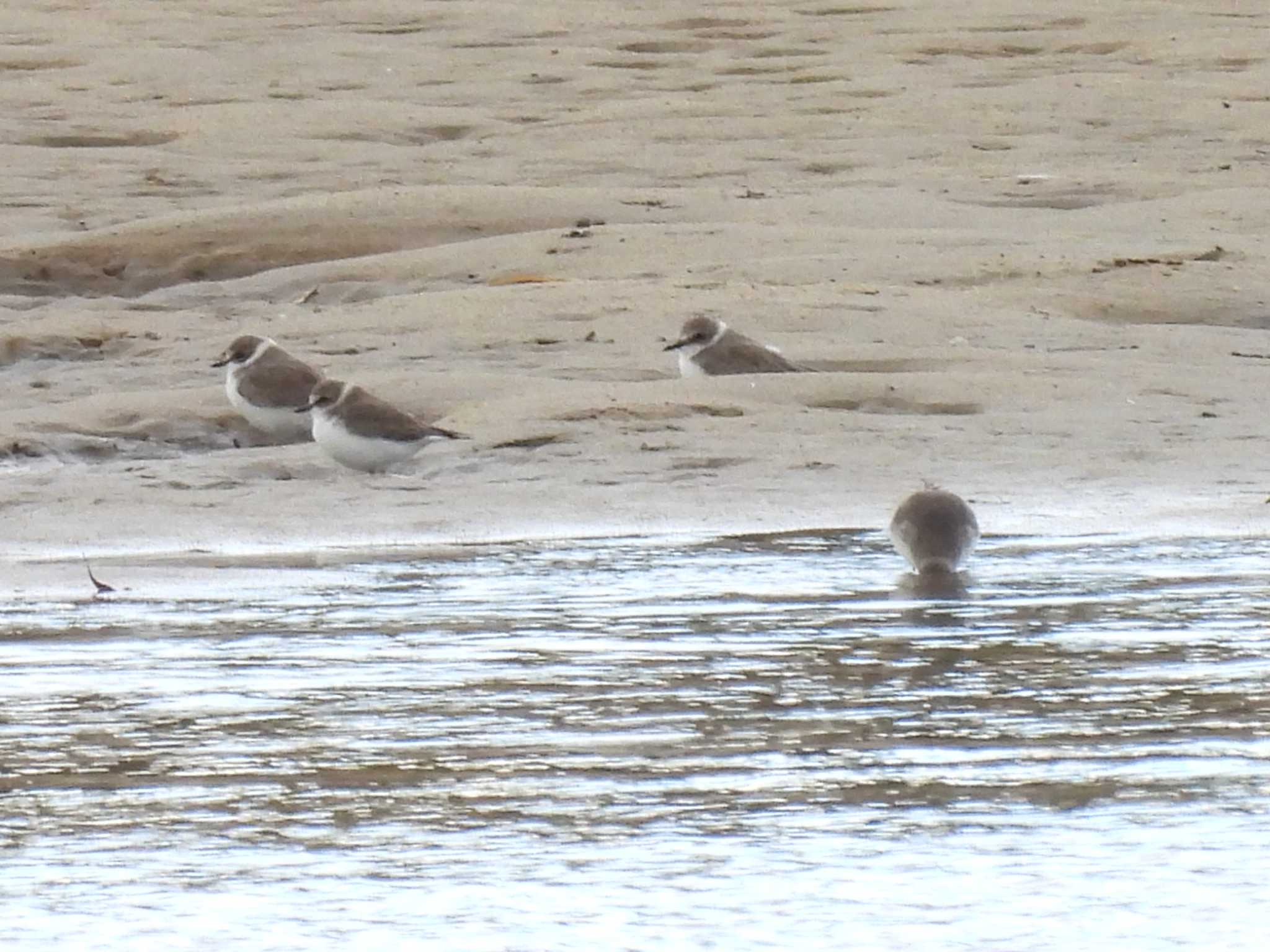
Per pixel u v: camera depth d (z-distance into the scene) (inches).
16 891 261.1
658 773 311.7
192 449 701.3
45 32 1726.1
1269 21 1737.2
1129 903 251.4
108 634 418.9
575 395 694.5
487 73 1611.7
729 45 1705.2
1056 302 888.3
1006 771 310.5
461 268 976.3
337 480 622.8
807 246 992.9
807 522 562.9
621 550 521.3
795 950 236.8
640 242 1000.2
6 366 843.4
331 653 399.5
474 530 557.0
